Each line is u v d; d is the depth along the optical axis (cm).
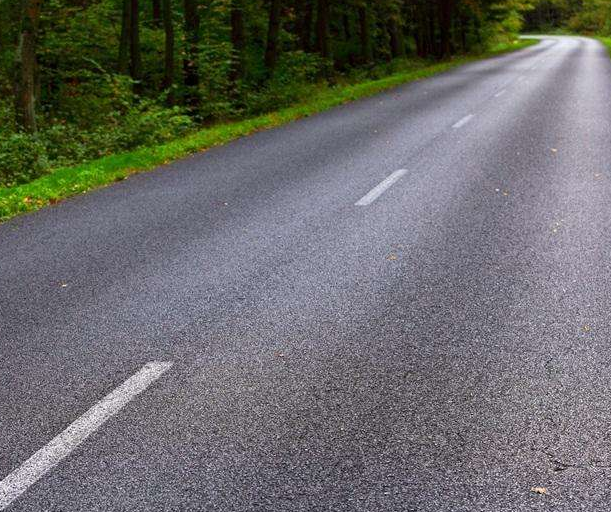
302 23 3978
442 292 539
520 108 1684
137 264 648
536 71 2973
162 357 447
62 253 699
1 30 2169
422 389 393
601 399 375
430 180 945
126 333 488
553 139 1211
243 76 2428
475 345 445
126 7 2170
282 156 1213
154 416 375
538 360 422
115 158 1246
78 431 363
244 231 743
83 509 302
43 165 1245
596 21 11350
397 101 2078
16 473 329
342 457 332
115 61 2505
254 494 307
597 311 491
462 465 322
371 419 364
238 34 2411
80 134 1527
